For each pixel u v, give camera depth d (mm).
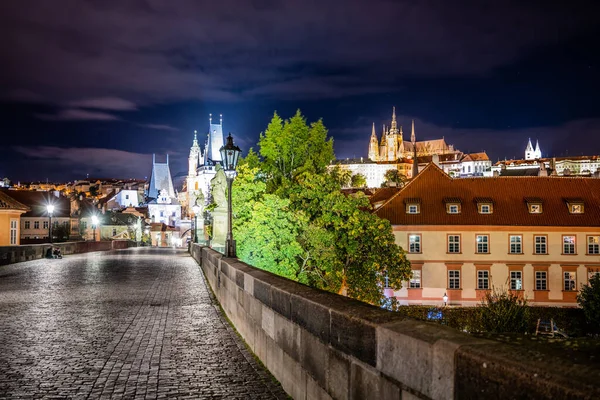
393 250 39469
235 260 15766
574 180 60969
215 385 7852
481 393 3045
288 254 32000
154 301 17141
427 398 3625
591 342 3068
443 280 56281
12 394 7480
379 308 5352
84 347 10445
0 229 54094
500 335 3559
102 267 32594
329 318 5613
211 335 11656
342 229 38312
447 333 3707
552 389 2555
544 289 55938
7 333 11820
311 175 38969
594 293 45188
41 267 32500
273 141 66062
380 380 4340
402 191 60281
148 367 8906
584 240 56000
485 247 56469
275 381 7961
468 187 60469
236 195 33219
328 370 5613
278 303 7887
